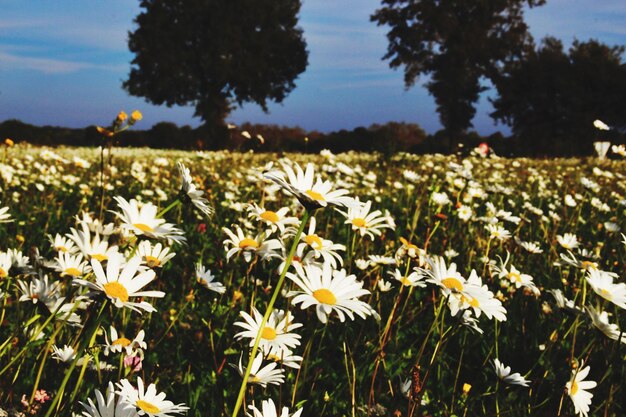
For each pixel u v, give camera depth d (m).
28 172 7.84
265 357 1.75
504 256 4.28
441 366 2.78
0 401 1.86
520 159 17.30
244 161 13.37
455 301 1.91
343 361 2.78
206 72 42.94
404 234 5.29
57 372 1.96
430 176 10.19
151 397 1.41
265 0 43.84
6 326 2.51
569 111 42.69
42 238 4.38
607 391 2.60
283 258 2.29
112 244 2.05
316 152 31.81
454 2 50.16
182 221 5.44
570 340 3.04
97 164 10.57
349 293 1.56
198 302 3.21
